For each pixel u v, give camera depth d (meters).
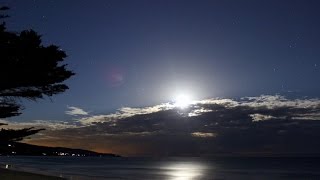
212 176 68.38
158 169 99.88
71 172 61.59
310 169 108.62
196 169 105.50
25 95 15.81
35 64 14.72
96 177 49.28
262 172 88.19
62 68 15.46
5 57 14.48
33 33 14.77
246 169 107.62
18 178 27.61
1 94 15.64
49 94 16.20
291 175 73.62
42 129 17.36
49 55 14.80
